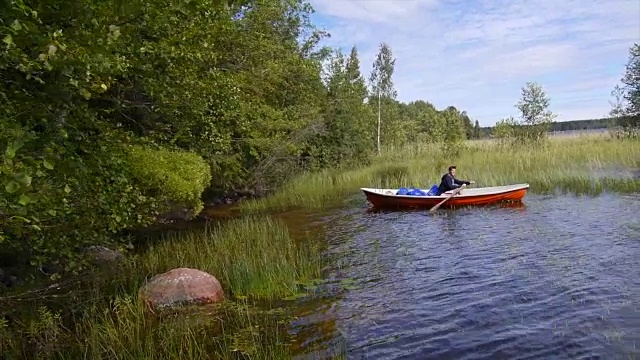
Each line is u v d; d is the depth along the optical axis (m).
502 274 7.11
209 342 5.34
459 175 18.08
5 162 3.08
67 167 4.84
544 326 5.23
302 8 19.52
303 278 7.55
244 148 16.80
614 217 10.59
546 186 15.55
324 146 24.81
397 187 18.14
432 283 6.97
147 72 6.82
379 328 5.50
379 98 32.28
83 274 8.06
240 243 9.68
